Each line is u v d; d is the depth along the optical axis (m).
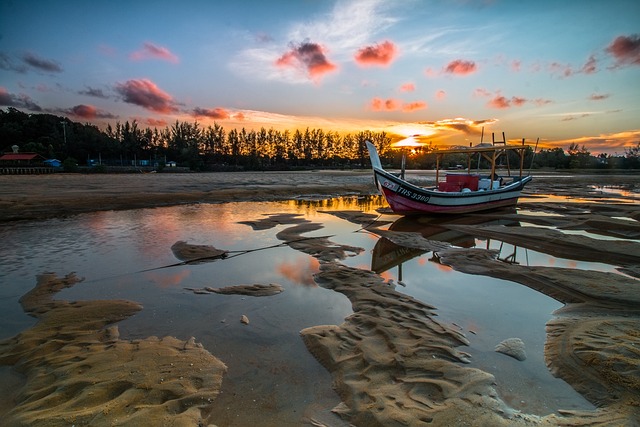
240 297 7.29
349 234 13.77
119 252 10.74
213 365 4.71
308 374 4.56
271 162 110.75
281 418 3.74
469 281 8.28
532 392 4.15
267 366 4.74
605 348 4.86
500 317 6.30
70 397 3.95
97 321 6.09
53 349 5.09
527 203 23.27
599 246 11.08
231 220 16.62
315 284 8.04
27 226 14.70
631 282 7.76
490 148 18.59
